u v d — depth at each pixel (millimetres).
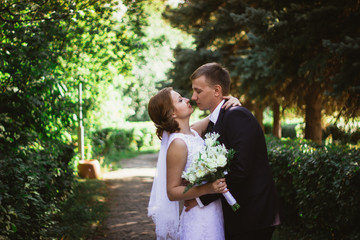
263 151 2252
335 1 5430
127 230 4934
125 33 5422
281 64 6609
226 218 2234
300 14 5480
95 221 5090
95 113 9484
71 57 5062
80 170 8602
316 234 4035
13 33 3385
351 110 5492
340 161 3584
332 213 3664
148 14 5453
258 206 2139
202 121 2717
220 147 2059
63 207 5234
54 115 4250
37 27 3475
